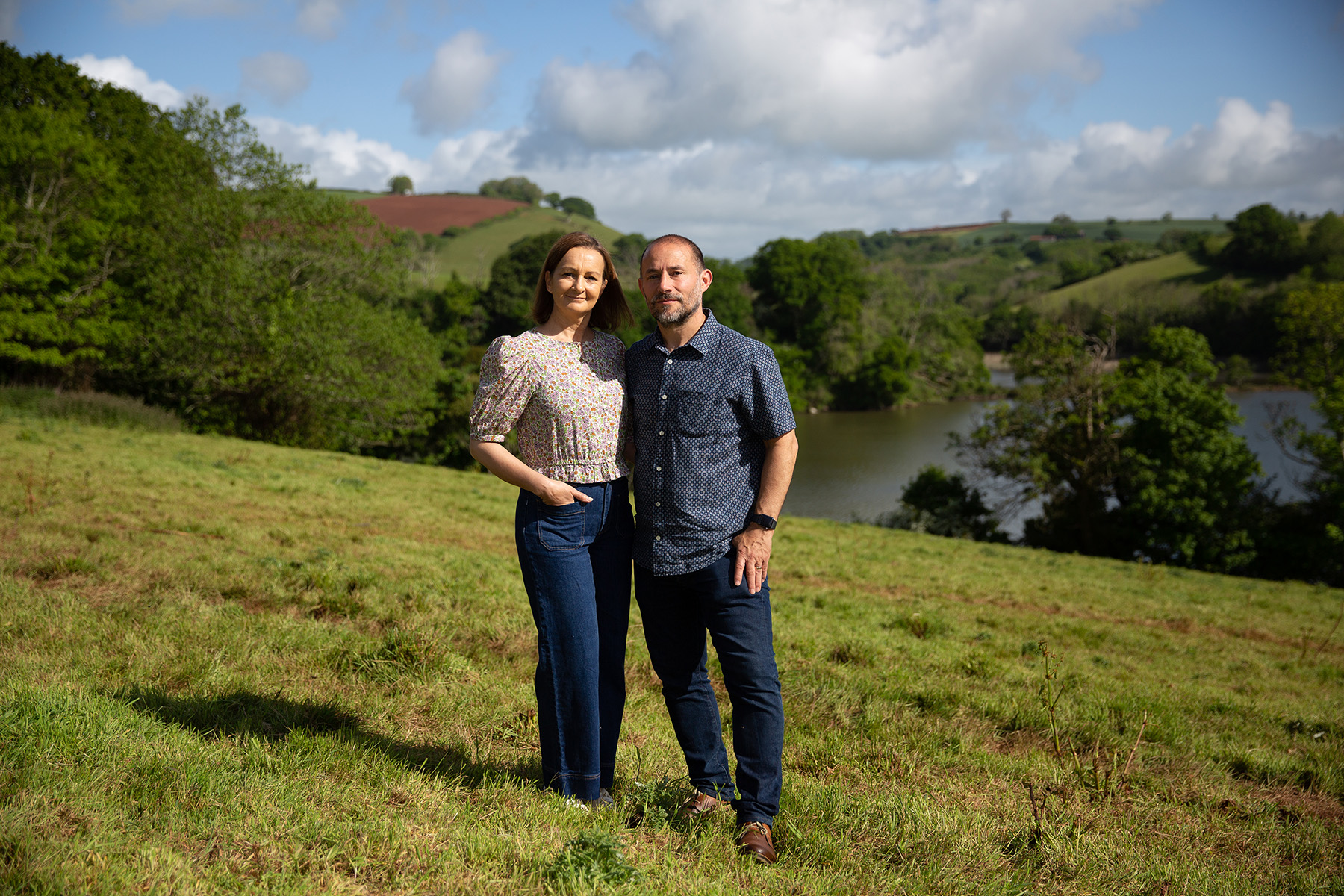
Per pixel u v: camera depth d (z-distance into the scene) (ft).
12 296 86.07
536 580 9.87
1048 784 14.24
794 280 309.01
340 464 65.62
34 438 50.88
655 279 9.55
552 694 10.07
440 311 285.02
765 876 8.78
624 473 10.19
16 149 85.66
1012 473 108.58
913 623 27.81
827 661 21.75
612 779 10.96
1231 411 98.37
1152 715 19.26
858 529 71.31
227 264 89.45
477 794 10.23
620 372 10.23
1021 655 25.90
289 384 93.15
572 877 7.75
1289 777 16.29
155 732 10.66
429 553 30.35
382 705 13.87
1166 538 99.55
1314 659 32.83
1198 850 11.71
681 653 10.45
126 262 96.68
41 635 14.89
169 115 98.99
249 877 7.45
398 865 8.02
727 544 9.73
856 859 9.63
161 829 8.10
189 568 21.67
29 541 22.89
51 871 6.82
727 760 11.00
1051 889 9.55
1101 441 103.71
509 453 9.73
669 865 8.72
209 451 60.08
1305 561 94.12
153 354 91.66
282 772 9.96
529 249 284.20
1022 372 109.29
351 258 98.68
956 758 15.19
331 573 23.07
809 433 214.90
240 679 13.83
